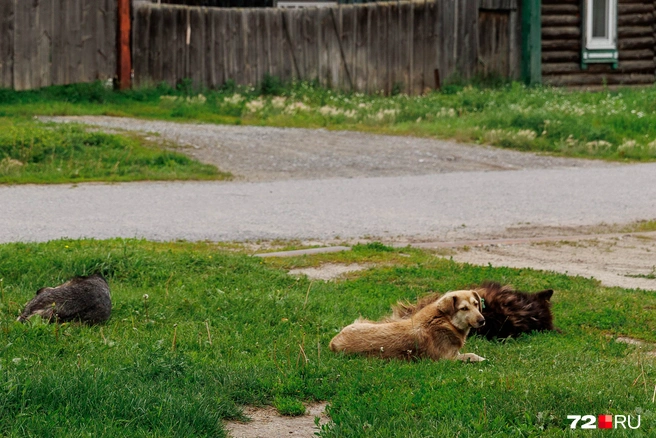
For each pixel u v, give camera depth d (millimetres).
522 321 8719
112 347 7438
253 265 11219
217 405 5930
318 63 31656
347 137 25391
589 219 15688
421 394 6168
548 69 33719
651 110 29453
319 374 6797
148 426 5453
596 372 7074
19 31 27828
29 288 9812
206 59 30656
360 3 34312
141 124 24906
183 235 13383
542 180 19922
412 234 14141
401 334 7410
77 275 9594
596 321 9359
